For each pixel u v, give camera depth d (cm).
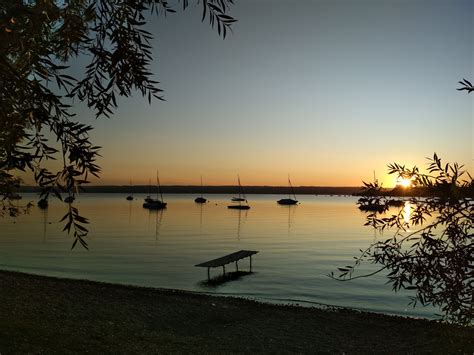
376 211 351
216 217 11588
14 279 2323
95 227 8031
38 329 1216
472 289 315
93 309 1783
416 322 1834
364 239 6275
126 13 320
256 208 17825
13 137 264
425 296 337
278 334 1639
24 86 260
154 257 4309
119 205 18762
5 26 257
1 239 5800
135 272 3419
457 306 315
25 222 8919
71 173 253
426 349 1357
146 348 1191
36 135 270
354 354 1409
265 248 5194
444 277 318
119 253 4562
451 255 316
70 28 299
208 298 2295
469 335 334
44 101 261
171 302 2103
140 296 2186
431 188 319
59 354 998
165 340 1352
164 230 7562
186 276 3297
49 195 250
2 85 259
